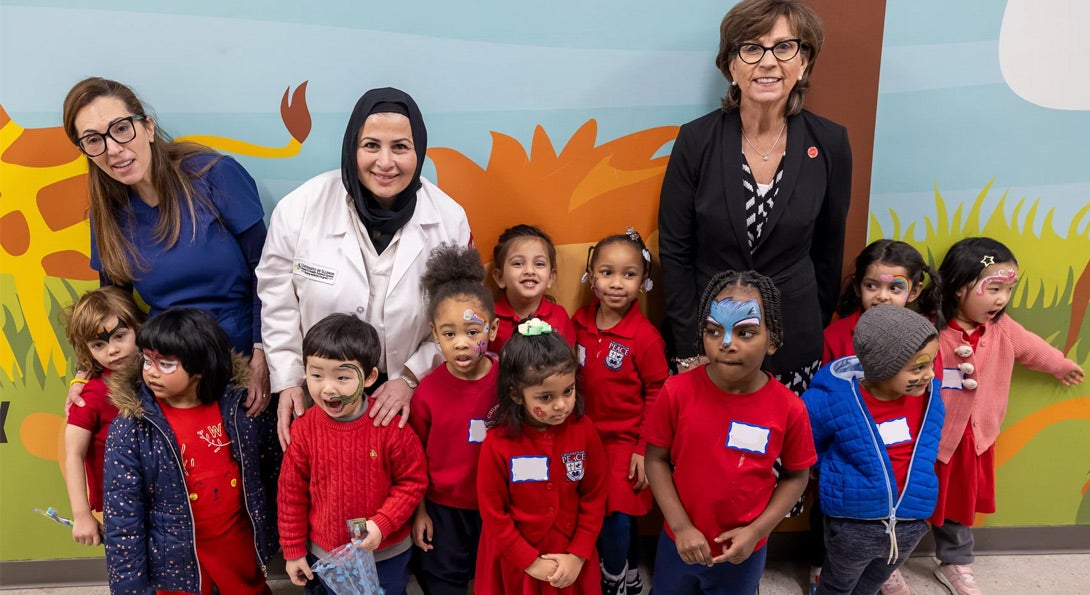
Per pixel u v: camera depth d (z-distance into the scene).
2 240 1.92
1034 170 2.01
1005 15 1.90
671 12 1.88
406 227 1.74
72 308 1.72
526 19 1.87
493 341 1.86
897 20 1.89
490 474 1.58
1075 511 2.24
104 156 1.58
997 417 2.02
